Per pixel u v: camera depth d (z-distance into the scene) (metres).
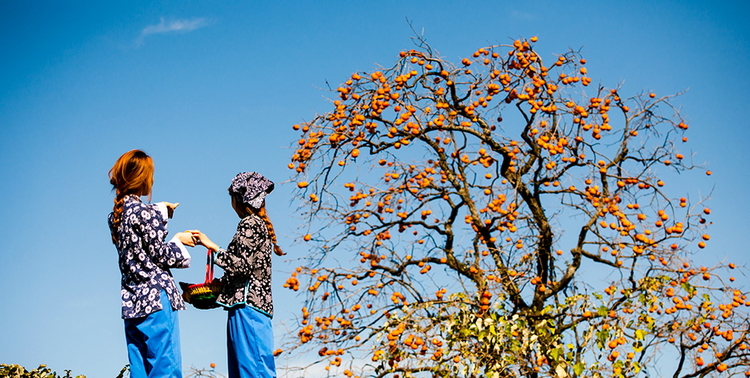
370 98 6.33
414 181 6.69
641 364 5.57
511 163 6.73
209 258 4.17
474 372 5.52
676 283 5.94
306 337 5.82
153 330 3.54
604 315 5.68
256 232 4.07
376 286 6.11
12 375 5.77
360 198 6.28
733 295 5.88
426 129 6.58
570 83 6.57
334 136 6.12
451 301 5.96
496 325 5.71
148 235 3.61
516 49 6.63
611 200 6.44
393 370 5.71
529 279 6.29
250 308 3.99
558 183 6.69
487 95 6.71
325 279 6.02
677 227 6.14
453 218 6.75
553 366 5.62
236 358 3.96
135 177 3.71
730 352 5.85
